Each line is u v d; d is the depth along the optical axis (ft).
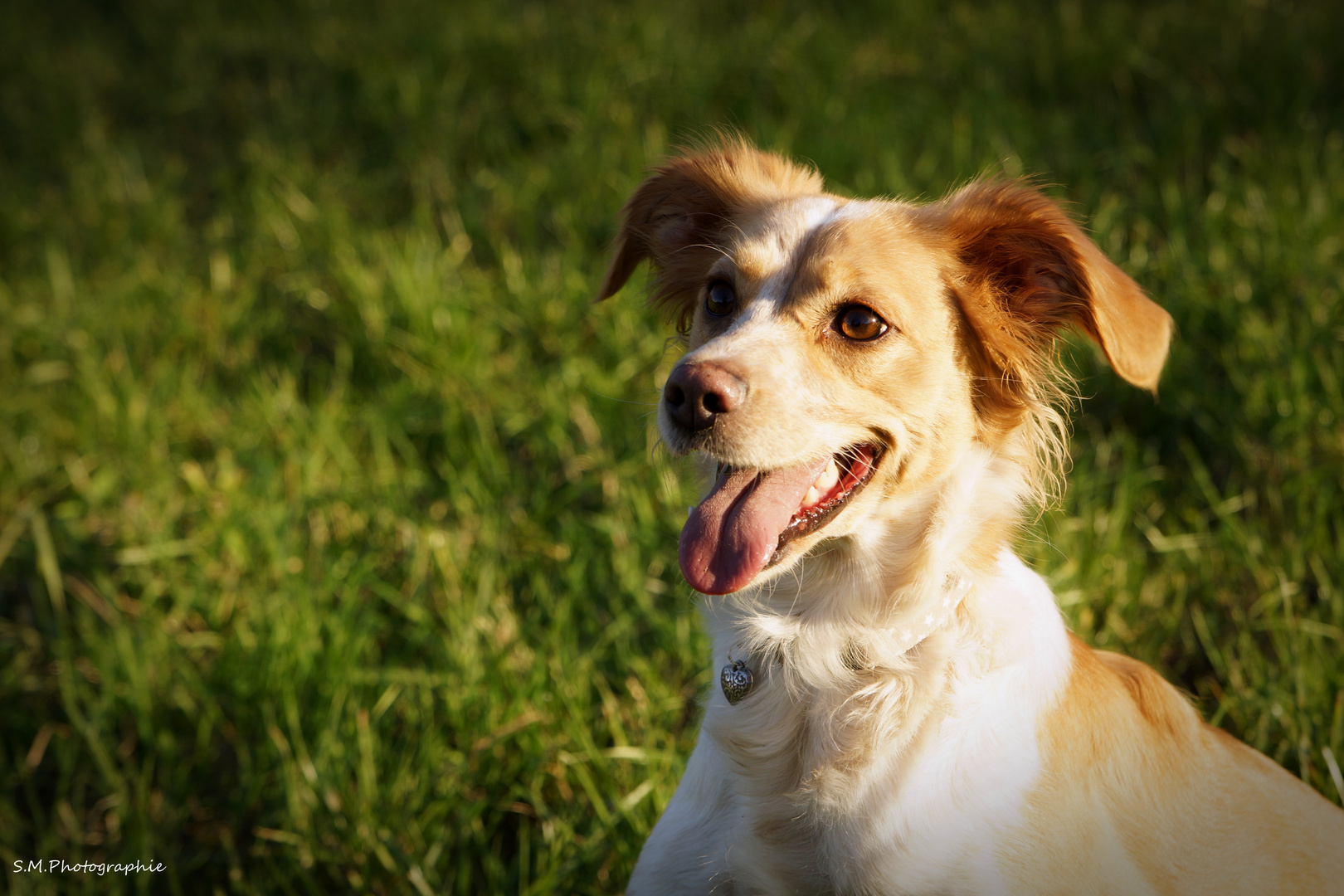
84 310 19.39
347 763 11.21
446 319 17.35
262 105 26.18
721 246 10.16
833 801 7.74
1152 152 19.80
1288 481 13.17
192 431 16.80
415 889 10.23
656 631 12.67
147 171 24.36
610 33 25.26
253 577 13.88
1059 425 9.04
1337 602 11.56
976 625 8.02
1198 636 12.39
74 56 29.89
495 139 22.85
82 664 13.50
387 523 14.43
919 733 7.68
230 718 12.37
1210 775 8.50
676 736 11.66
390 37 26.78
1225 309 15.44
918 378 8.42
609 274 11.09
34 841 11.75
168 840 11.25
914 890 7.41
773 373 8.19
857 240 8.68
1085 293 8.43
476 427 15.85
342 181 22.39
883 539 8.34
